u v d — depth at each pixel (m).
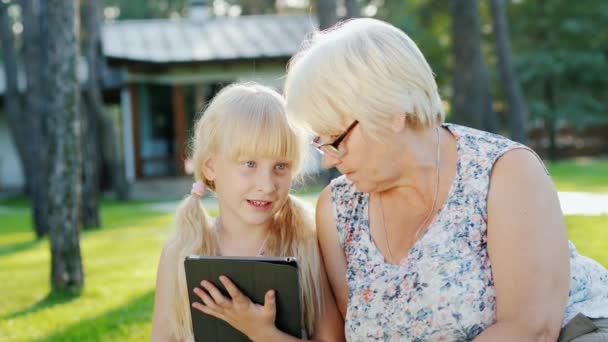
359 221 2.30
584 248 6.12
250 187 2.41
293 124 2.16
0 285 6.55
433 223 2.11
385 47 1.99
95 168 15.42
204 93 18.28
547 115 25.97
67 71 5.72
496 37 16.05
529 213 2.03
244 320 2.14
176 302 2.47
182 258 2.47
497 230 2.04
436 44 27.38
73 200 5.83
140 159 17.78
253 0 39.00
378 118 1.97
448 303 2.06
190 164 2.93
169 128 18.77
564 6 26.59
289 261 2.10
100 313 5.03
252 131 2.37
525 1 26.98
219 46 17.64
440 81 27.73
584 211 8.98
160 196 17.44
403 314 2.12
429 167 2.11
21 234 11.79
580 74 26.83
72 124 5.82
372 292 2.19
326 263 2.43
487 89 11.63
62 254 5.79
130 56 16.39
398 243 2.20
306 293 2.44
